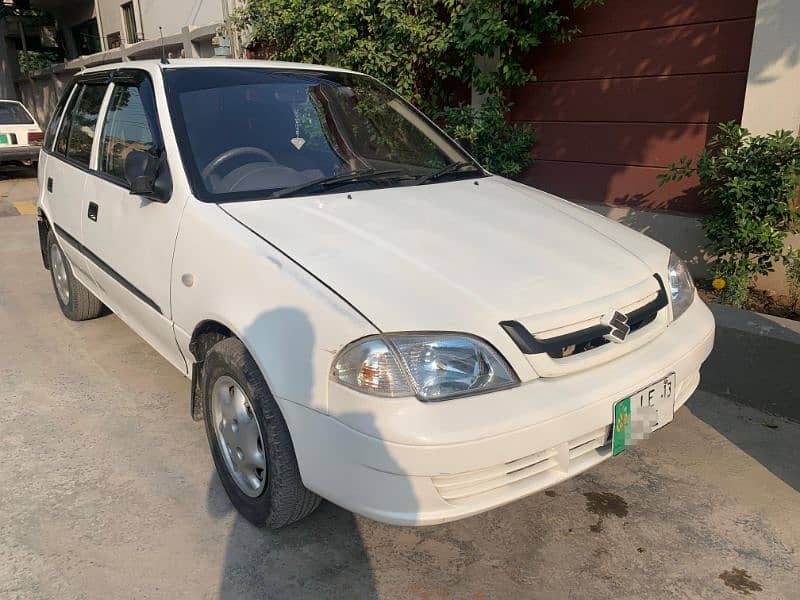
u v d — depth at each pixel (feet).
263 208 8.86
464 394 6.66
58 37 69.36
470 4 18.70
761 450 10.40
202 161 9.55
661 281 8.74
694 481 9.67
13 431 11.03
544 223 9.38
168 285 9.46
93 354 14.16
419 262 7.64
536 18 18.07
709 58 15.76
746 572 7.91
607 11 17.47
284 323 7.27
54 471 9.90
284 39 24.08
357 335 6.70
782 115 14.08
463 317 6.91
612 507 9.13
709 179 14.29
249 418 8.22
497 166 19.67
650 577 7.84
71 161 13.97
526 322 7.09
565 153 19.35
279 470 7.61
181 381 12.91
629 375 7.55
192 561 8.10
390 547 8.39
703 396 12.16
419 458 6.39
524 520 8.89
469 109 19.90
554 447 7.03
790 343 11.01
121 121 11.69
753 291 14.79
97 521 8.80
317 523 8.83
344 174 10.10
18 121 39.86
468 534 8.63
